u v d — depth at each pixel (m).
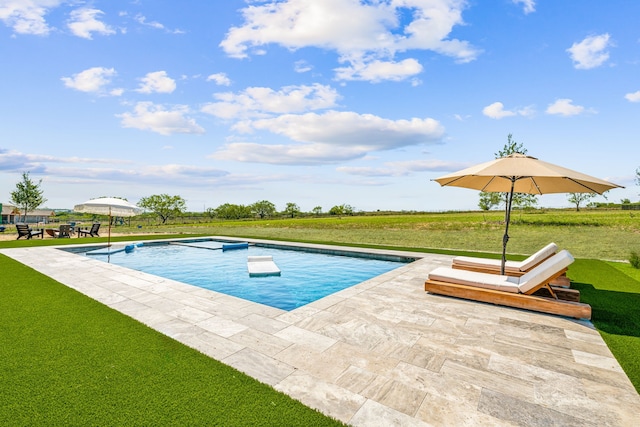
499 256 11.77
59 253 11.95
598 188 5.78
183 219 65.81
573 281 7.89
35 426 2.34
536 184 6.88
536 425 2.45
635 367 3.42
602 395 2.88
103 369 3.23
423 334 4.27
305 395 2.79
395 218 64.81
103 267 9.11
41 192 30.47
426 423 2.44
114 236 20.33
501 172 5.15
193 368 3.26
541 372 3.29
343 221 56.69
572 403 2.75
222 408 2.59
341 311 5.22
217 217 74.00
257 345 3.85
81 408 2.57
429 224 42.41
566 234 27.05
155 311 5.17
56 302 5.64
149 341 3.94
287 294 7.83
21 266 9.21
